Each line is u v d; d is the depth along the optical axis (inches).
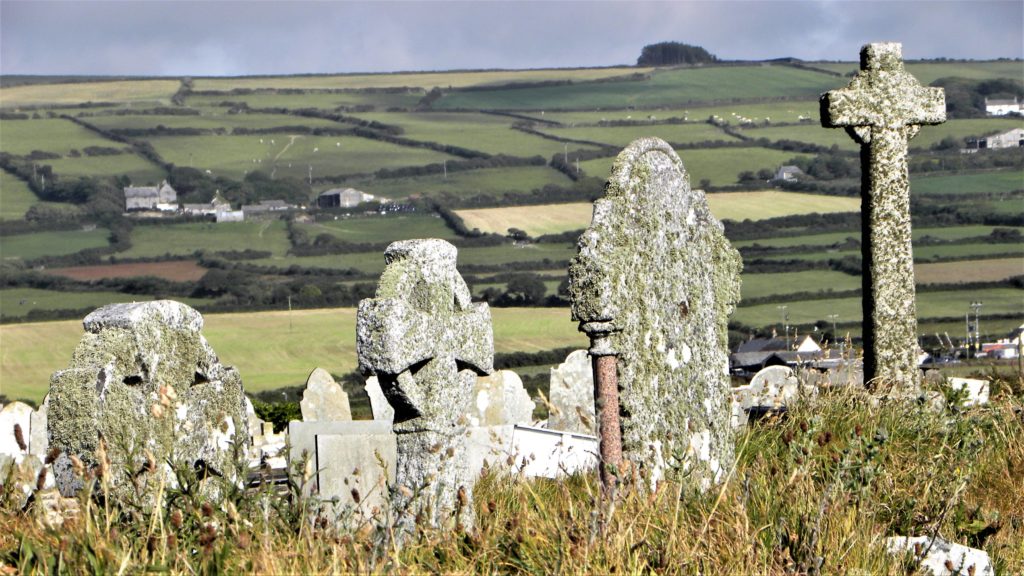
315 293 3897.6
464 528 360.2
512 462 450.6
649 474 402.0
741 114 7667.3
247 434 444.5
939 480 428.1
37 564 287.3
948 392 614.9
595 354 454.6
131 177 7180.1
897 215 644.7
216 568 291.4
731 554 325.1
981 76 7691.9
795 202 4768.7
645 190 470.9
